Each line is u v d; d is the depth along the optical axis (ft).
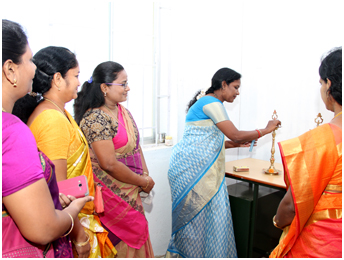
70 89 3.85
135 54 7.80
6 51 2.51
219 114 6.52
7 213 2.46
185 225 6.89
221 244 6.54
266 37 9.16
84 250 3.56
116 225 5.33
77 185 3.44
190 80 8.01
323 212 3.33
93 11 6.91
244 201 7.24
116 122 5.30
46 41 5.84
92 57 6.99
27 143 2.36
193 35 7.93
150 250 5.93
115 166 5.05
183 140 7.03
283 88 9.02
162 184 8.09
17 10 5.40
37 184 2.33
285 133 9.11
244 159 8.70
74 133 3.79
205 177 6.67
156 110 8.32
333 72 3.28
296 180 3.38
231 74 6.63
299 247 3.54
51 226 2.39
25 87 2.71
